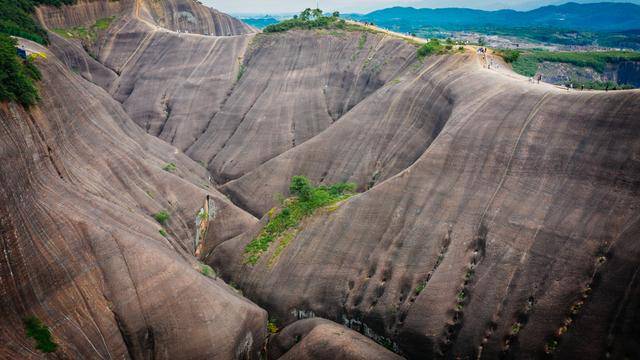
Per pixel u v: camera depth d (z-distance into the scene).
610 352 28.05
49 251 33.28
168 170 64.31
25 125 39.38
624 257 29.94
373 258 43.50
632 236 30.36
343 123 71.19
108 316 34.16
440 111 59.19
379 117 67.56
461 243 39.34
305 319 42.28
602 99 38.19
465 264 38.12
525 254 35.03
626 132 34.81
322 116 86.81
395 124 65.12
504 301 34.09
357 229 46.25
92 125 55.53
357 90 87.31
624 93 36.81
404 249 42.22
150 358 34.81
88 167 49.22
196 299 36.59
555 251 33.62
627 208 31.89
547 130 40.53
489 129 44.88
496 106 47.12
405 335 37.31
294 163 71.06
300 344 38.41
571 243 33.09
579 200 34.84
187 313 35.88
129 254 37.19
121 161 54.94
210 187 71.31
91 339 32.41
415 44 84.00
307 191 53.34
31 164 37.34
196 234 57.38
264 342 41.62
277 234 51.19
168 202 56.56
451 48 72.38
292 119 86.88
